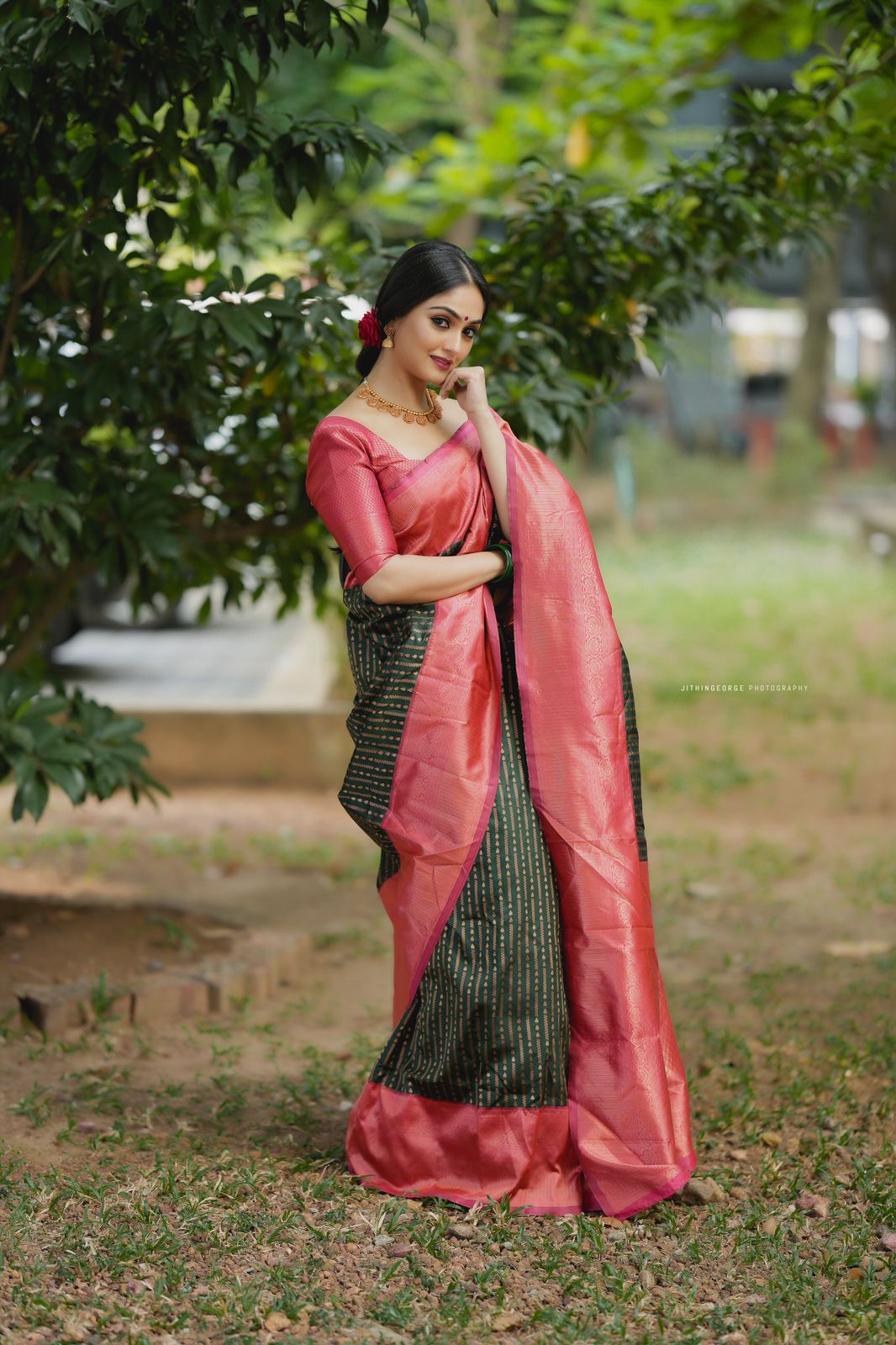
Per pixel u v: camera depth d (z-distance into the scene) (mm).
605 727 3283
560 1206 3209
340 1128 3748
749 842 7012
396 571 3180
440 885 3213
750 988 5047
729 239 5082
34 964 4738
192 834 7164
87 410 4383
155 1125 3729
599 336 5035
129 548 4574
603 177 12359
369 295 4578
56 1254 2939
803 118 4852
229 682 10008
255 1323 2703
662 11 9523
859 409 32031
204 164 4293
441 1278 2916
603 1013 3225
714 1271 2990
